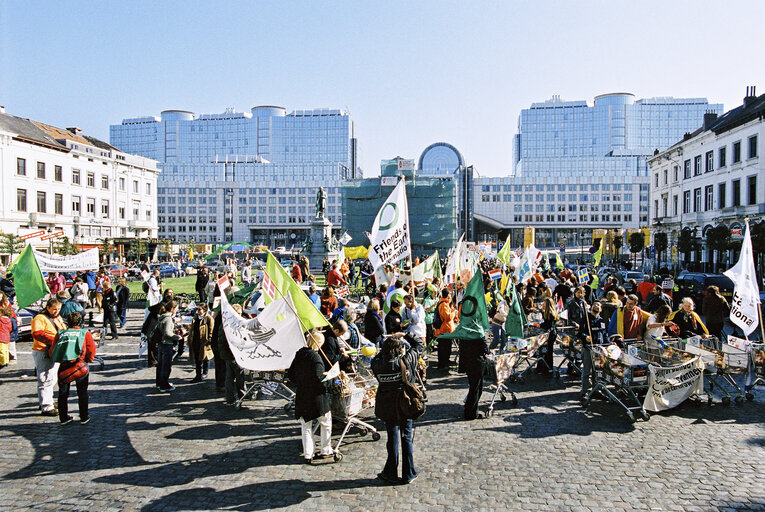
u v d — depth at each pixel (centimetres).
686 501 554
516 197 12400
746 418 823
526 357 1059
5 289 1914
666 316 936
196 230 12888
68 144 5412
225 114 16738
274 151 16525
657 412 856
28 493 571
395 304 988
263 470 633
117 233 6166
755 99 3903
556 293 1424
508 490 579
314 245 4231
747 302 948
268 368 676
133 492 575
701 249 4262
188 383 1048
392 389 595
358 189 8506
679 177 5009
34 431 763
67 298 1217
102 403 906
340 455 665
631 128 15275
